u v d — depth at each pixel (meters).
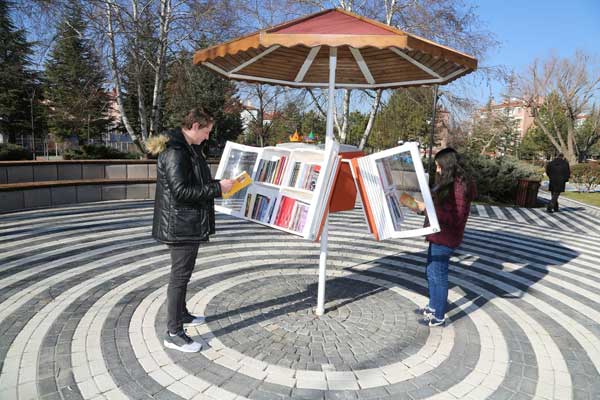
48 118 29.70
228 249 5.87
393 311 3.84
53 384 2.50
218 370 2.72
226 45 2.83
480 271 5.36
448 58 2.71
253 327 3.38
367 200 3.18
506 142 51.41
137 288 4.16
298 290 4.29
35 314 3.49
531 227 9.12
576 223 10.05
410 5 12.67
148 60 13.09
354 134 33.06
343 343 3.16
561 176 11.52
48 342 3.01
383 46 2.43
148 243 5.93
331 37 2.47
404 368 2.84
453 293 4.46
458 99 14.16
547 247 7.01
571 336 3.50
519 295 4.49
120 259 5.13
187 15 12.51
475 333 3.46
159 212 2.78
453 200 3.21
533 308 4.12
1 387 2.45
